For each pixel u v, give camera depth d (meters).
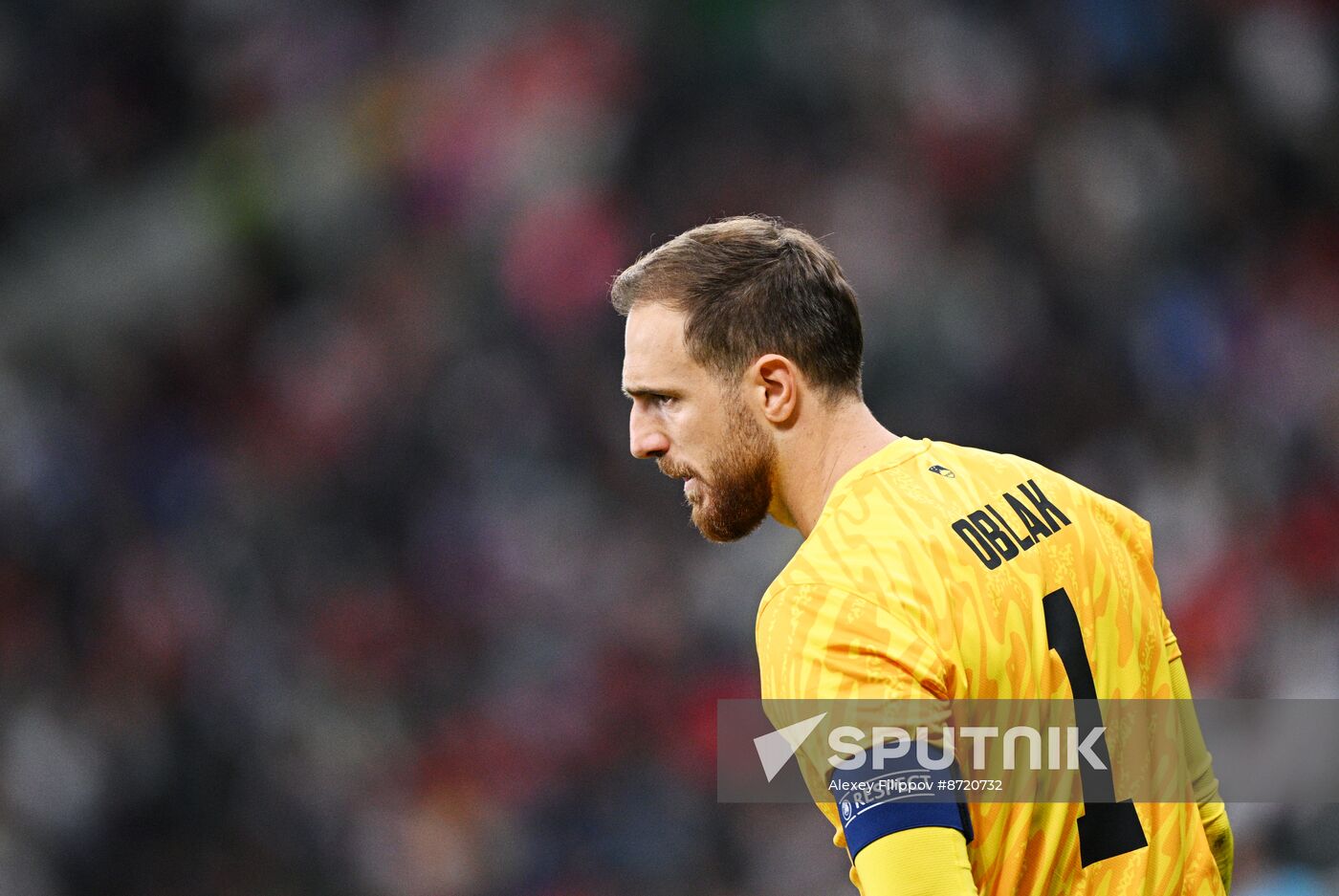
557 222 39.88
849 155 42.97
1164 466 39.31
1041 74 45.97
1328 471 41.56
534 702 34.31
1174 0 48.06
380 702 34.25
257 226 40.72
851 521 6.60
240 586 35.22
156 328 39.03
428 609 35.91
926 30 45.00
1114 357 41.59
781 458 7.07
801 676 6.22
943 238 42.25
